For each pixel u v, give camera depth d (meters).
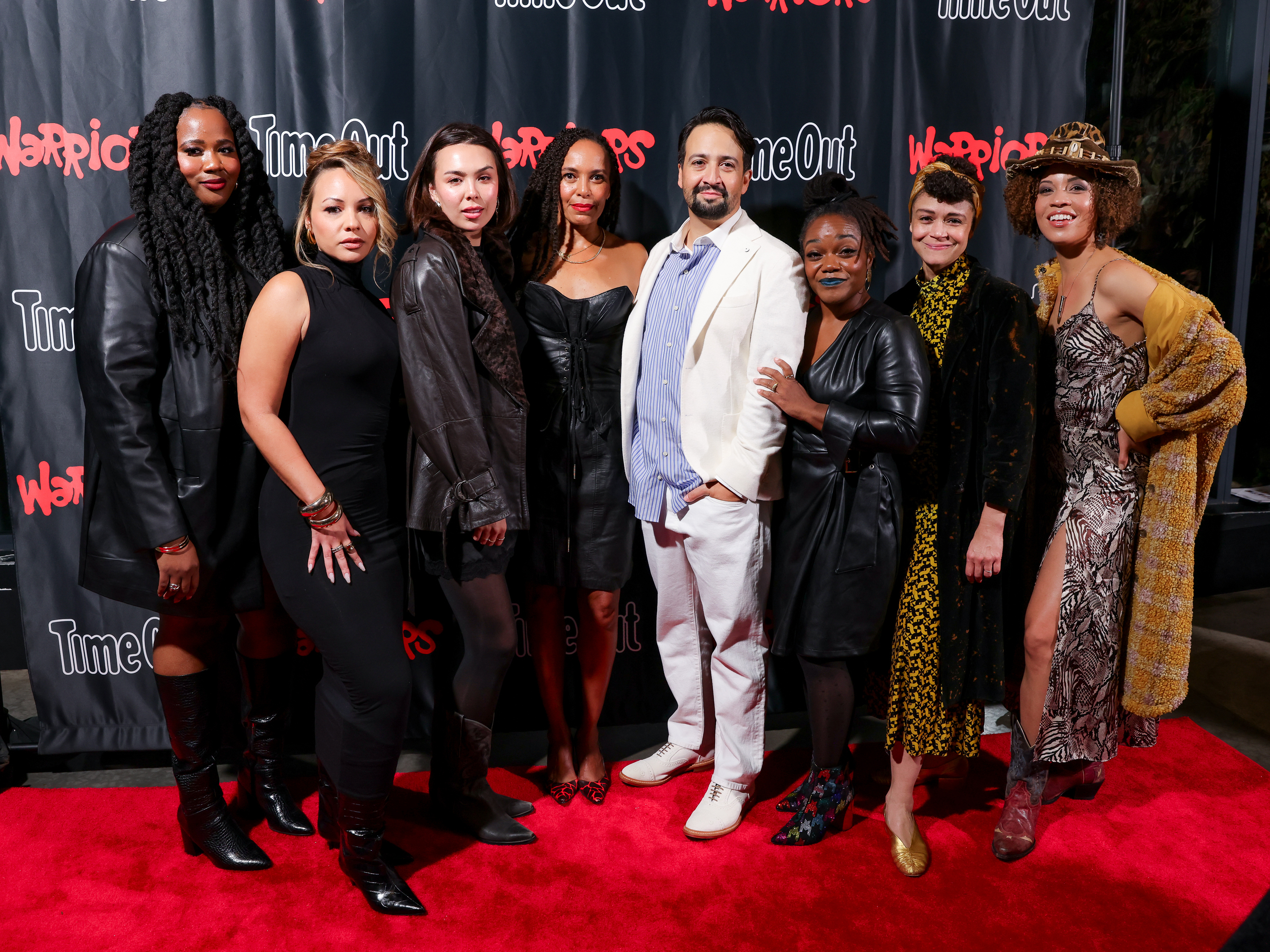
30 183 2.61
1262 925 1.14
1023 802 2.36
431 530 2.15
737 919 2.09
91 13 2.57
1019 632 2.48
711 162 2.25
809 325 2.35
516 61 2.74
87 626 2.79
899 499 2.22
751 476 2.26
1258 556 4.27
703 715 2.71
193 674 2.22
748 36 2.81
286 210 2.72
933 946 2.00
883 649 2.47
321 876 2.25
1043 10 2.92
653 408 2.39
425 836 2.43
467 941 2.02
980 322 2.21
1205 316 2.13
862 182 2.93
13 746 2.86
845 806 2.41
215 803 2.27
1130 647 2.35
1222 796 2.60
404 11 2.68
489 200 2.17
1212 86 4.07
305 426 1.99
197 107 2.07
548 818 2.51
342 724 2.05
